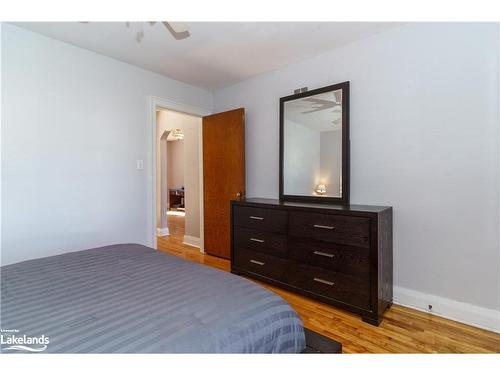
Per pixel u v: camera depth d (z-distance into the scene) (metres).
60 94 2.31
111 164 2.67
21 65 2.09
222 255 3.47
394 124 2.15
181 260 1.51
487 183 1.77
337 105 2.45
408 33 2.07
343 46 2.43
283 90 2.93
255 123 3.24
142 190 2.93
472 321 1.82
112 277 1.23
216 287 1.12
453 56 1.88
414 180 2.06
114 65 2.69
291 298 2.27
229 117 3.33
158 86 3.10
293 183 2.79
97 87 2.56
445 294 1.94
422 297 2.03
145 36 2.25
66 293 1.06
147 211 2.97
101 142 2.59
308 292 2.19
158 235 4.91
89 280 1.19
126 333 0.78
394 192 2.16
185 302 0.98
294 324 1.04
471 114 1.82
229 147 3.35
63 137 2.33
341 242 1.98
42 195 2.21
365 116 2.31
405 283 2.12
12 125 2.05
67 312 0.90
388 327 1.80
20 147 2.09
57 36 2.23
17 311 0.91
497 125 1.73
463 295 1.86
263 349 0.88
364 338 1.67
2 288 1.10
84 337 0.76
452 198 1.90
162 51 2.53
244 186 3.22
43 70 2.21
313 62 2.66
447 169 1.92
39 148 2.19
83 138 2.46
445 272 1.94
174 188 9.70
